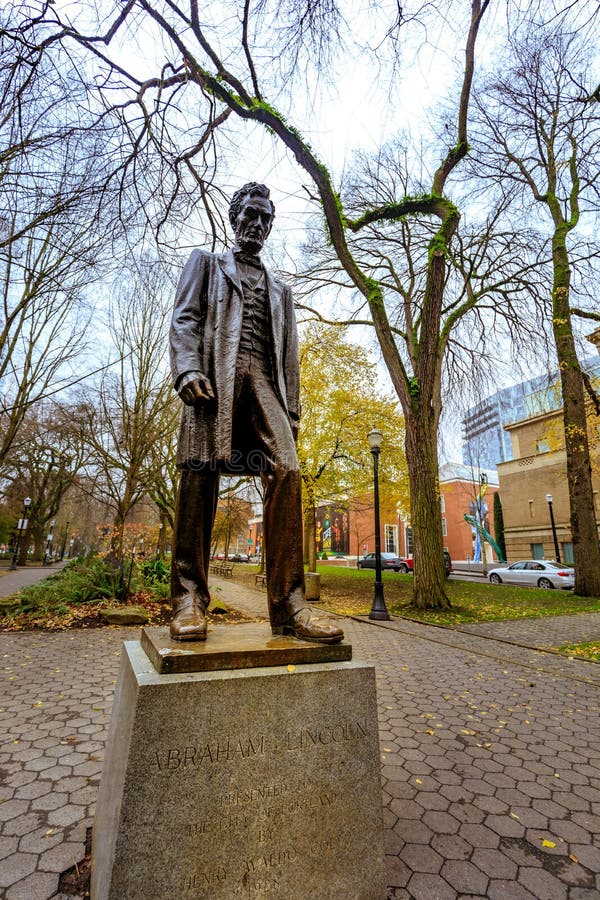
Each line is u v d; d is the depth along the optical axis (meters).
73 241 4.91
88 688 4.83
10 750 3.37
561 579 20.27
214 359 2.26
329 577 21.81
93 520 33.72
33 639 7.19
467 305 14.73
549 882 2.12
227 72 7.62
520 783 3.08
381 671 5.93
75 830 2.42
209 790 1.56
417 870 2.18
